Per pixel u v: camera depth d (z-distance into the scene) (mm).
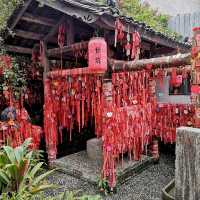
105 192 3904
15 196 2564
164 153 6070
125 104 4363
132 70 3641
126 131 4246
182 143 2137
